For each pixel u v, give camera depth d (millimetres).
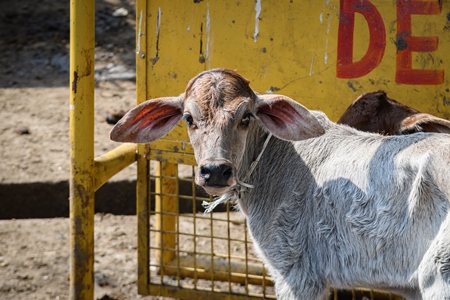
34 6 10195
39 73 8781
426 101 4543
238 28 4621
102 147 7129
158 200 5445
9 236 6086
